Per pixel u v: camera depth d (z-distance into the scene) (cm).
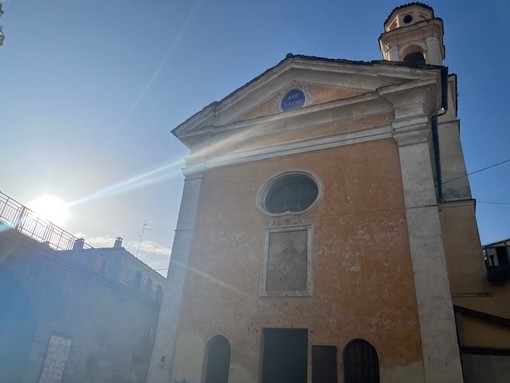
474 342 840
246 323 948
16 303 1341
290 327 898
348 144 1068
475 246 1281
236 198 1142
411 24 1880
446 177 1499
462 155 1536
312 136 1130
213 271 1055
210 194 1191
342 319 862
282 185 1134
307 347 871
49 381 1400
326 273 923
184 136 1308
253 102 1273
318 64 1194
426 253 855
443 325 779
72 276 1512
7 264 1222
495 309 1177
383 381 777
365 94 1074
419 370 765
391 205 945
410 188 939
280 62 1245
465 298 1213
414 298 828
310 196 1080
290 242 1002
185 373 953
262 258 1012
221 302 1003
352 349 836
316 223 994
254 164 1174
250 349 915
